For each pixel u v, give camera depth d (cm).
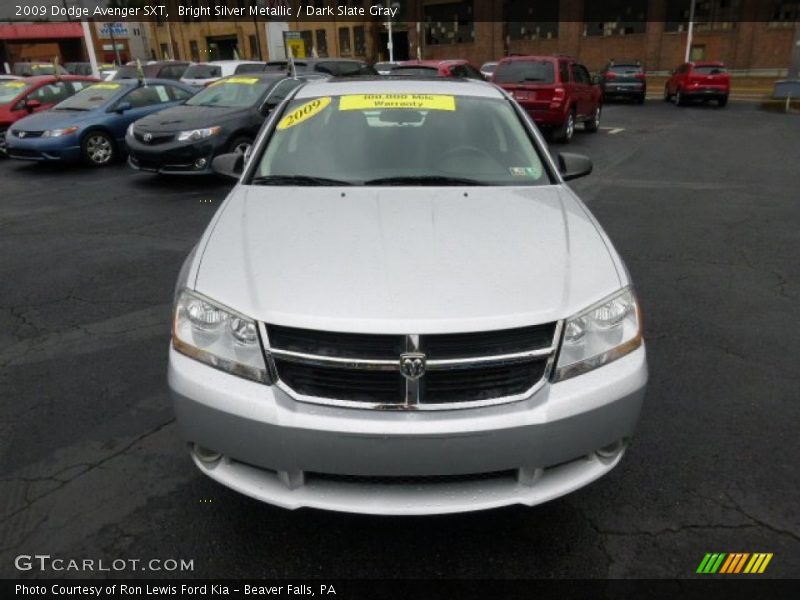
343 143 338
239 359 211
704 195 814
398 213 269
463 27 4119
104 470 274
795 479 269
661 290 482
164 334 407
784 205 758
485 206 280
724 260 553
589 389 211
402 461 201
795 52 2422
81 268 540
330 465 204
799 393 335
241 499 257
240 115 888
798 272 523
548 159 337
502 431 201
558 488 216
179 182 916
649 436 298
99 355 379
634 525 244
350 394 204
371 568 225
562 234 256
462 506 210
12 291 486
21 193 865
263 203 287
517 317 206
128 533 239
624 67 2450
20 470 273
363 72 1642
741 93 2870
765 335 405
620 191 841
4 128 1202
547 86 1271
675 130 1565
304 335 205
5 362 371
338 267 226
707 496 259
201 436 216
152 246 603
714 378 351
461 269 225
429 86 384
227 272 229
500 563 227
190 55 4916
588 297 220
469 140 340
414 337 200
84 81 1360
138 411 319
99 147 1064
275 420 202
